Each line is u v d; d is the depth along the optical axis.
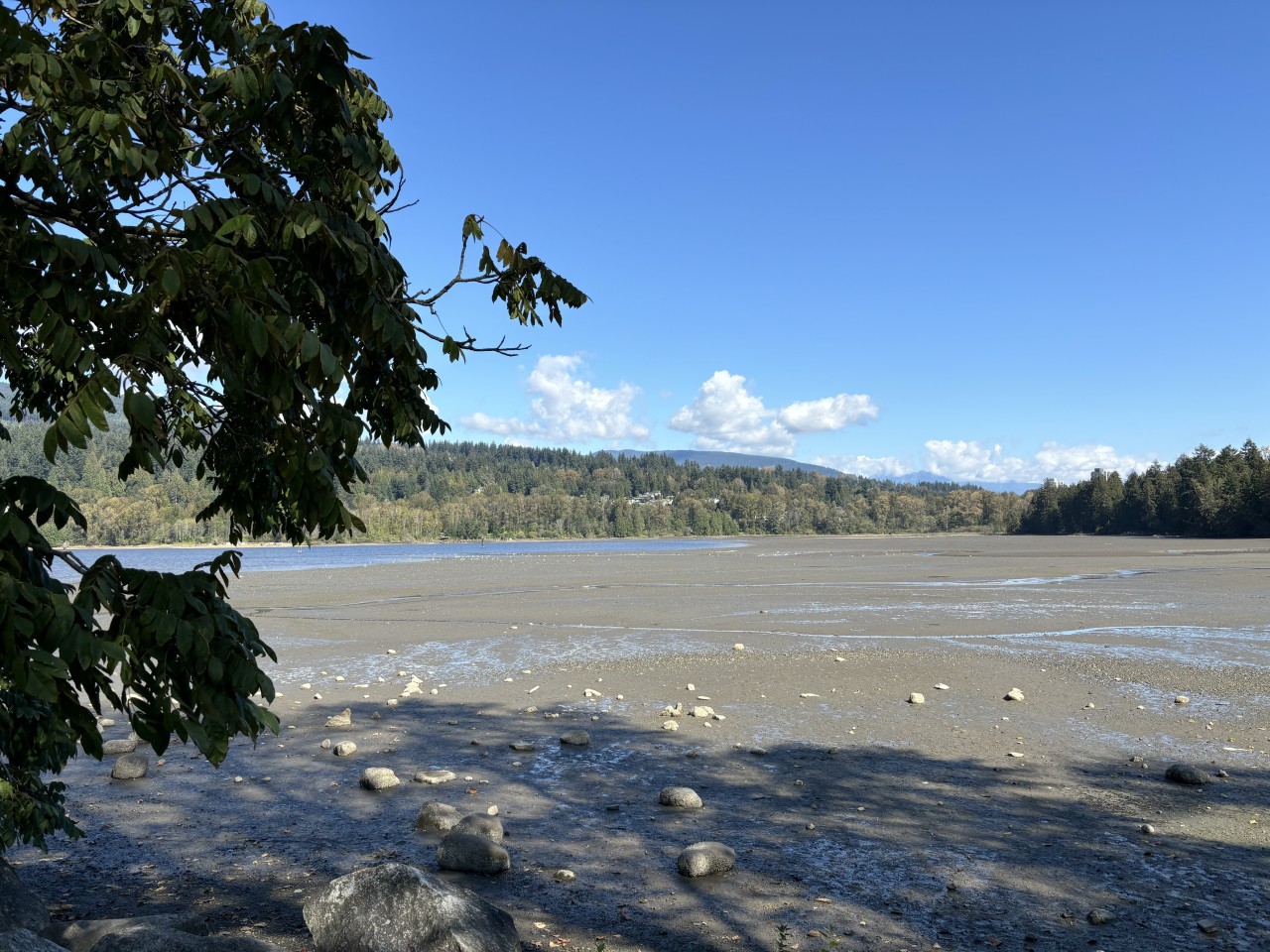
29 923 5.85
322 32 4.02
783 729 13.48
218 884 7.55
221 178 3.96
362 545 182.50
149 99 4.13
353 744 12.30
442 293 4.94
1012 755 11.74
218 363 3.92
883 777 10.77
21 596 3.12
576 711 14.99
